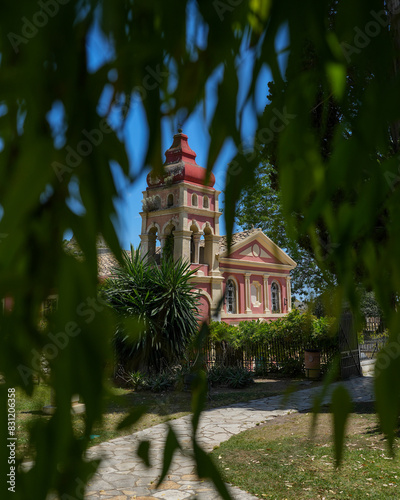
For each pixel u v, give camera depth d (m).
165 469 0.43
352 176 0.42
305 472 4.82
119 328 0.47
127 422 0.44
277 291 26.30
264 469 5.08
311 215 0.44
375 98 0.40
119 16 0.51
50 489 0.43
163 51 0.49
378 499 3.98
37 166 0.45
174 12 0.49
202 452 0.43
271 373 14.06
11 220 0.44
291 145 0.46
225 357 12.73
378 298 0.42
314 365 12.08
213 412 8.90
